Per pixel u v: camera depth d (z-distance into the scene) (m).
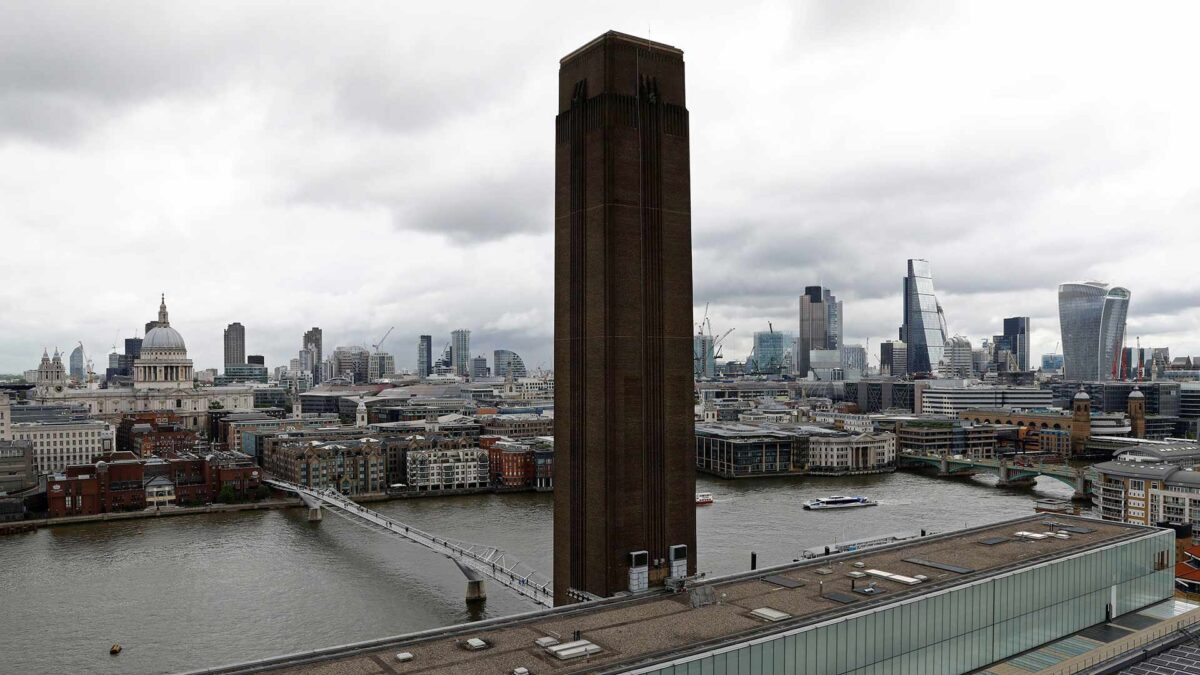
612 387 152.62
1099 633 142.50
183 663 164.88
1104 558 148.38
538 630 111.31
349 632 180.88
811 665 108.25
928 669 120.19
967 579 128.75
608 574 152.12
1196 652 135.62
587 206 157.00
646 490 156.62
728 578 134.50
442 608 197.62
